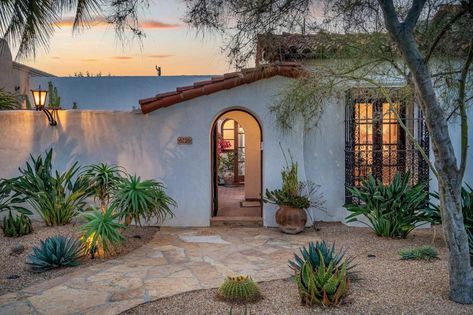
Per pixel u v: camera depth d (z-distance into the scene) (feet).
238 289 19.27
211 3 22.65
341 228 35.14
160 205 30.96
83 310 18.52
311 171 37.17
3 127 36.94
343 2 22.67
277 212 33.63
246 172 48.26
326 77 27.35
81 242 26.89
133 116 36.09
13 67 53.42
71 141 36.60
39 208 34.19
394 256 26.13
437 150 18.19
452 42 24.35
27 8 29.04
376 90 30.42
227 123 64.28
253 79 34.12
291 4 22.43
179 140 35.76
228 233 33.40
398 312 17.66
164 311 18.31
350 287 20.52
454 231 18.49
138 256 26.96
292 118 34.88
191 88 34.71
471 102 31.27
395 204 30.73
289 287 21.03
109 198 32.50
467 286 18.45
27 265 25.12
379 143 36.52
